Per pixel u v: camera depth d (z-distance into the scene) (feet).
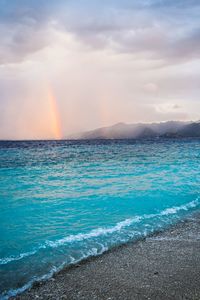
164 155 185.26
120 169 108.99
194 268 26.66
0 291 22.84
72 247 32.22
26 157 174.40
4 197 60.13
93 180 82.89
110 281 24.23
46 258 29.25
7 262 28.25
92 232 37.47
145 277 24.86
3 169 109.81
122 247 32.14
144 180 82.28
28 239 34.91
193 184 75.46
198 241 34.17
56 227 39.83
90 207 51.49
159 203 54.65
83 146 368.48
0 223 41.75
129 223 41.57
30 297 21.94
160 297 21.49
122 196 60.70
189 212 48.08
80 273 25.86
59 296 22.00
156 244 33.06
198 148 290.35
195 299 21.20
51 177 89.45
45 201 56.39
